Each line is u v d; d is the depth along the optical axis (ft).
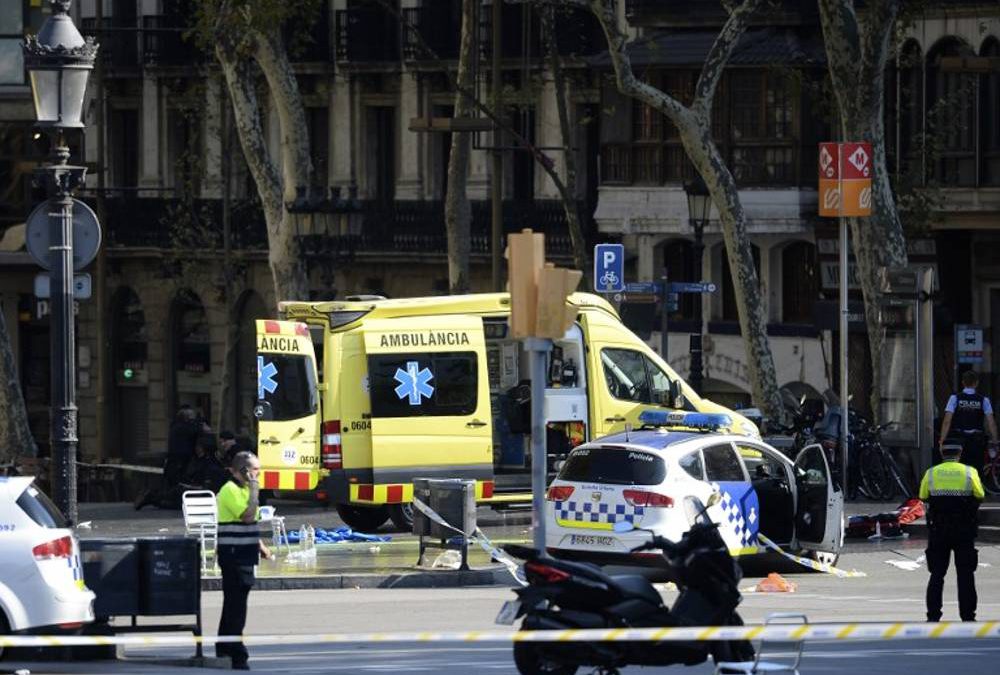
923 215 339.36
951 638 165.68
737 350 396.98
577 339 252.83
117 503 311.27
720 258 400.67
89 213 173.17
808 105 379.55
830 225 378.94
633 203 399.24
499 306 248.52
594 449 200.03
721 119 386.52
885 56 303.89
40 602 146.82
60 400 169.27
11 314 487.61
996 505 264.31
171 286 483.92
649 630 121.49
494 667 146.30
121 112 495.00
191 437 285.64
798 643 128.06
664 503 194.70
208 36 344.28
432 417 243.40
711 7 386.73
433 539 227.61
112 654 154.10
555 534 200.13
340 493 240.12
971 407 244.01
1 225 449.89
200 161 460.14
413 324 243.40
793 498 212.64
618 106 400.06
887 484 277.85
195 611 152.87
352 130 456.86
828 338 384.27
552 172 336.49
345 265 445.37
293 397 240.73
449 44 439.63
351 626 172.55
